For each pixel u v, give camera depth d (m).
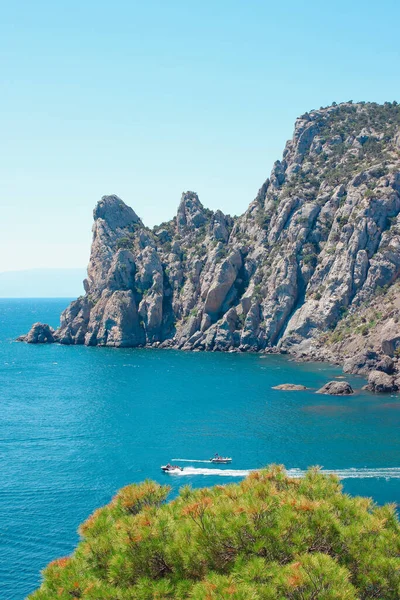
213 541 23.70
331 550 24.55
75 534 65.19
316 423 112.62
